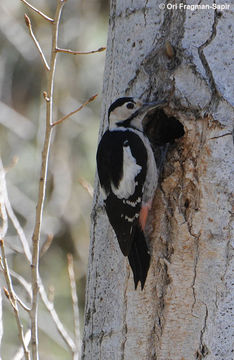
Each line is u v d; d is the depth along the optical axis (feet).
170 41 32.68
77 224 72.64
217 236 30.60
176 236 31.55
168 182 32.14
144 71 33.37
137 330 31.86
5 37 76.89
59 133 73.61
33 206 70.13
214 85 31.37
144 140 33.32
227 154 30.76
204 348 30.48
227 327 30.12
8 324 61.72
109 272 33.42
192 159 31.53
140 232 32.04
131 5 34.17
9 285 29.84
